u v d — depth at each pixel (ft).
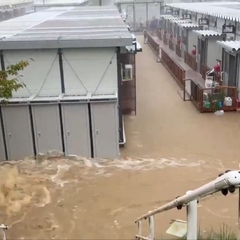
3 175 30.99
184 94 53.62
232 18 50.93
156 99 55.31
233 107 47.55
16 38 35.83
